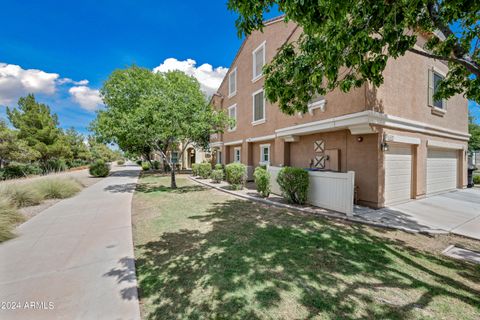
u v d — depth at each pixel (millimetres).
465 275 3072
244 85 14234
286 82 4406
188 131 10758
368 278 2986
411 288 2752
